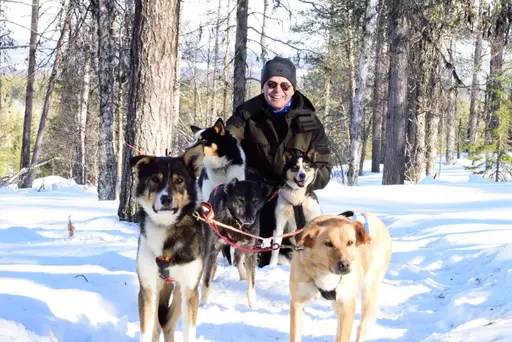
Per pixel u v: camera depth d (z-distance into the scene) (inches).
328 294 162.4
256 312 217.3
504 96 1044.5
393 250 315.9
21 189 775.1
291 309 170.6
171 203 154.4
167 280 161.2
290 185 286.4
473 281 233.6
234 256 278.4
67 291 188.2
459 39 908.6
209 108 1270.9
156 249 157.9
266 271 281.4
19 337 142.7
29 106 965.2
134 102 355.6
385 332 191.0
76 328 166.1
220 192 244.5
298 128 299.1
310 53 737.6
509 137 1048.2
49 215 432.1
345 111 1371.8
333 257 155.2
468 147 1092.5
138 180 163.3
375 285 188.5
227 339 181.3
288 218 295.1
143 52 350.9
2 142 1722.4
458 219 382.0
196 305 162.7
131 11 561.0
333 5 812.6
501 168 1071.0
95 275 218.7
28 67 799.1
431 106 852.6
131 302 204.5
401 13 707.4
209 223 188.7
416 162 882.8
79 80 721.0
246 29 676.7
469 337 145.6
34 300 171.9
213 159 291.4
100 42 580.7
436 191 577.0
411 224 387.9
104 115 592.4
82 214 435.2
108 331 167.2
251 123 303.3
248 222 235.0
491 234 319.3
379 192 570.9
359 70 788.6
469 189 593.3
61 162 1269.7
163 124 358.0
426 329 190.1
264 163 301.3
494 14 671.8
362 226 162.9
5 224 390.6
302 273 164.7
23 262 240.2
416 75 823.7
